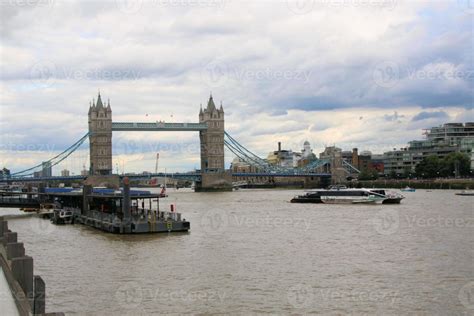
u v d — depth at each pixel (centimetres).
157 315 3756
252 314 3769
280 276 4856
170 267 5322
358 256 5778
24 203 13075
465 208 11962
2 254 3228
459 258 5581
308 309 3862
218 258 5769
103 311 3850
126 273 5072
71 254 6209
